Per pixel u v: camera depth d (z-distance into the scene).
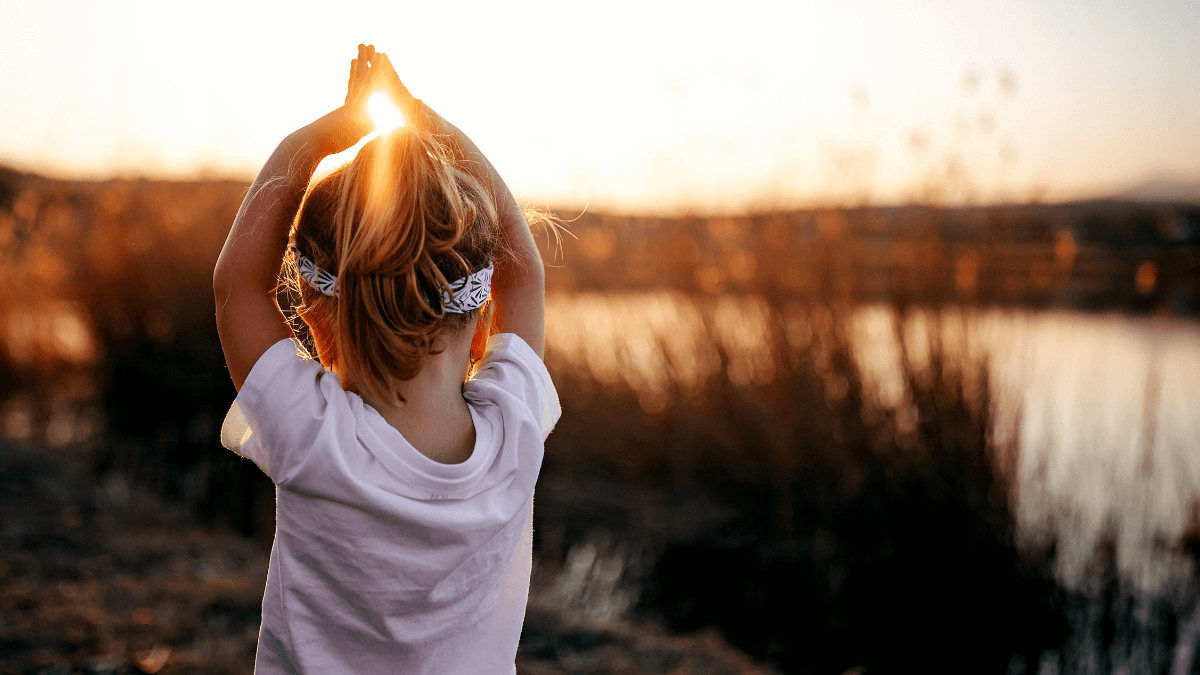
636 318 5.00
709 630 3.15
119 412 5.13
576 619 3.13
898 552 3.54
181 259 5.21
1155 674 2.88
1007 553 3.44
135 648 2.41
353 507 0.85
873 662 2.99
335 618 0.88
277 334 0.94
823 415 3.91
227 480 4.46
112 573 3.00
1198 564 3.33
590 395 5.00
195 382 4.96
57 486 4.01
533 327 1.09
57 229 5.87
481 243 0.94
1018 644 3.10
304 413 0.87
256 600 2.94
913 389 3.73
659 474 4.66
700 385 4.55
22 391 5.88
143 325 5.20
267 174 0.95
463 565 0.90
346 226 0.83
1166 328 6.39
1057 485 3.72
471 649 0.93
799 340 4.09
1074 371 4.78
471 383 0.98
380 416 0.89
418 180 0.85
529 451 0.96
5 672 2.15
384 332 0.83
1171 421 4.37
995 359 3.67
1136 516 3.61
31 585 2.75
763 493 4.11
